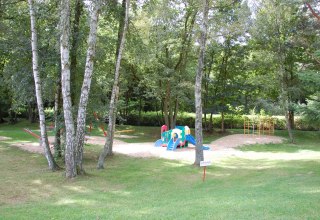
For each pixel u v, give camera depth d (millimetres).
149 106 37594
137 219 6531
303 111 11336
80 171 12094
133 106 35781
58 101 15164
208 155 17672
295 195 8047
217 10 16172
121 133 29359
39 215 7250
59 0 12859
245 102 28281
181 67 26312
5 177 11836
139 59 17781
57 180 11375
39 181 11219
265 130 30828
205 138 27328
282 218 5910
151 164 14945
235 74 29641
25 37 15219
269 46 25234
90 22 12773
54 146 15609
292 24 23609
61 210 7695
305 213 6211
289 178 11008
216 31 14633
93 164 14883
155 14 16891
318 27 20750
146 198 9039
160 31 20312
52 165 13086
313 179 10555
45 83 14516
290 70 26812
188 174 12805
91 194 9578
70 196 9328
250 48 27250
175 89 25062
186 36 24406
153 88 25391
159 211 7152
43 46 14828
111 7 15656
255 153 19156
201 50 14070
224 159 16484
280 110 25812
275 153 19562
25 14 16797
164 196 9297
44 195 9461
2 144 20062
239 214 6355
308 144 24203
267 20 23812
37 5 13805
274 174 12039
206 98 29422
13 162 14844
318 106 11070
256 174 12281
